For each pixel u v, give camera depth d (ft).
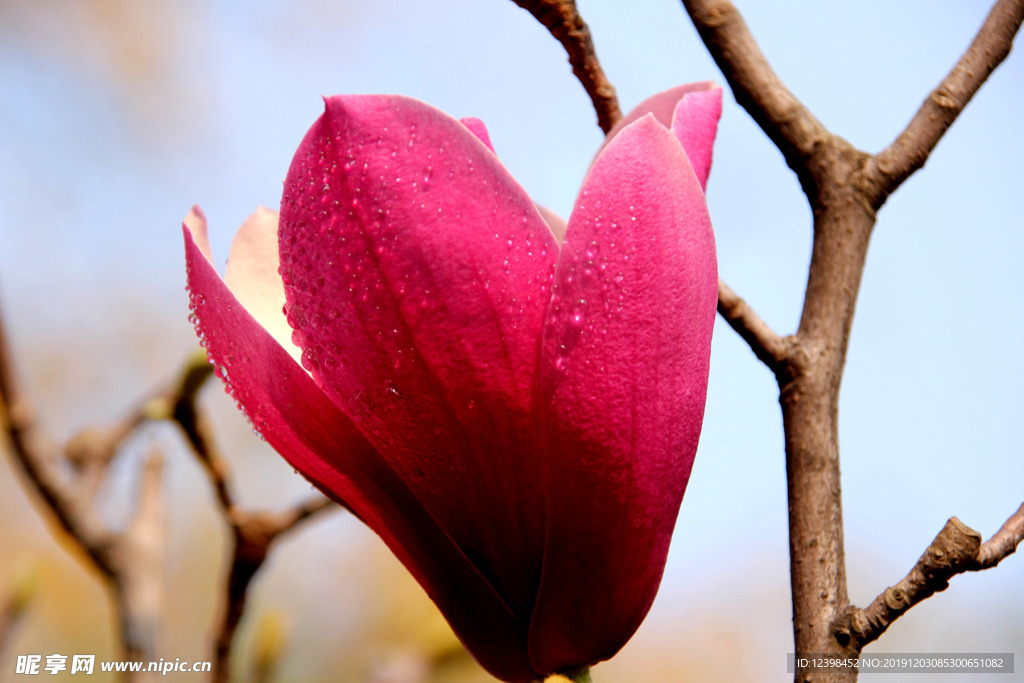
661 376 1.26
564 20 1.40
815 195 1.44
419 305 1.26
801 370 1.40
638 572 1.30
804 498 1.38
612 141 1.26
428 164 1.25
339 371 1.28
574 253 1.25
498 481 1.30
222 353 1.31
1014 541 1.33
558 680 1.30
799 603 1.36
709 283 1.28
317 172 1.26
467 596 1.32
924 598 1.32
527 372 1.27
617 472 1.27
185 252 1.31
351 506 1.34
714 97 1.41
